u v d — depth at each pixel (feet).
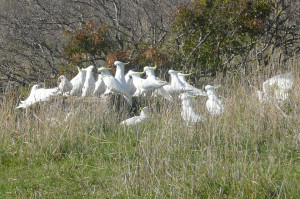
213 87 35.86
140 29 74.18
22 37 70.33
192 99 34.53
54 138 28.68
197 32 59.31
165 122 28.78
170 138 27.30
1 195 22.85
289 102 33.73
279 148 25.99
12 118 31.63
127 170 24.26
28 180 24.43
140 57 59.16
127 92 37.52
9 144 29.04
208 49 57.47
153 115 31.99
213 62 56.18
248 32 56.34
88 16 75.87
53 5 74.84
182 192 21.42
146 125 31.09
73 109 32.27
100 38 61.62
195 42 58.59
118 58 59.11
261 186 21.15
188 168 24.31
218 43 56.13
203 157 25.20
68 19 75.87
